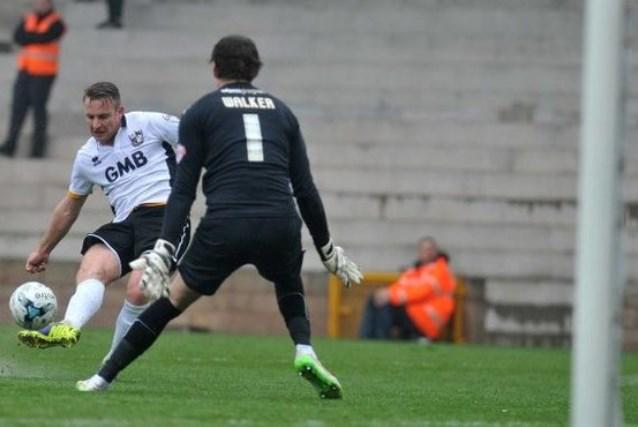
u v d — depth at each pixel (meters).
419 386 32.12
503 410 25.56
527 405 27.08
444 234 63.66
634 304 60.97
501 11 73.62
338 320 59.94
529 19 73.38
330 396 25.03
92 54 72.06
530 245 63.44
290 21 73.81
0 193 64.62
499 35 72.94
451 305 57.47
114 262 27.80
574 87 70.75
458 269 62.78
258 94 23.80
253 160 23.22
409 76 70.88
